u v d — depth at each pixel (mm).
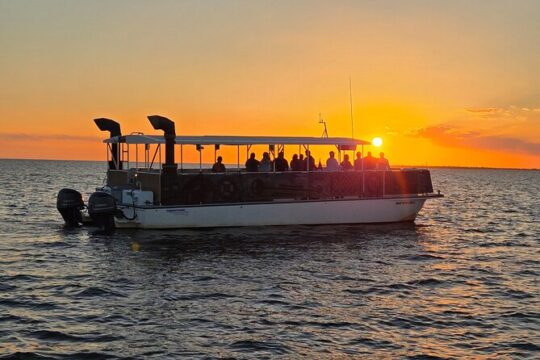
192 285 16016
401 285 16391
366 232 26641
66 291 15242
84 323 12383
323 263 19484
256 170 26656
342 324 12469
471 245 25016
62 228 27703
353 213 27875
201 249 21703
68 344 11055
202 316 12938
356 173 27844
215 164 26828
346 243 23656
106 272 17672
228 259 19875
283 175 26500
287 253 21172
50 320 12586
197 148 26062
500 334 12008
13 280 16531
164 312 13258
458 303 14508
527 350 11047
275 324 12398
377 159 28875
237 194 25734
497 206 51188
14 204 42469
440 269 19000
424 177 29422
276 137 26969
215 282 16391
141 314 13070
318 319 12812
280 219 26562
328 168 27719
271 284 16203
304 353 10680
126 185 27578
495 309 13977
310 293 15195
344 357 10523
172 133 24703
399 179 28797
